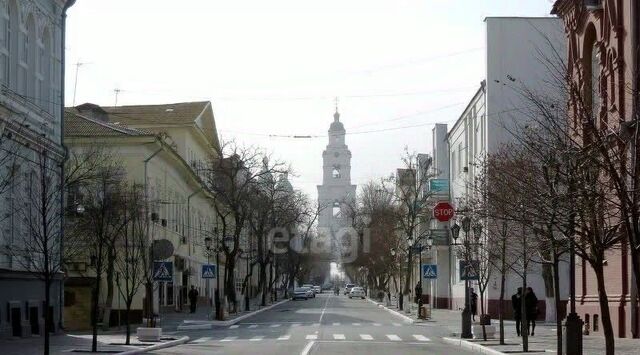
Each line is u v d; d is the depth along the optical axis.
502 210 24.05
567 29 33.59
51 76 36.03
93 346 26.34
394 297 96.94
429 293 77.31
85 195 41.28
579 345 21.00
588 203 16.14
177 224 64.69
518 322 34.91
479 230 33.78
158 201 49.94
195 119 69.50
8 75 31.58
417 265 85.69
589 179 16.64
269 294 90.94
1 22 30.91
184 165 62.91
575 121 18.92
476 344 30.23
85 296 47.91
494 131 50.81
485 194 29.44
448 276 72.31
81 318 47.81
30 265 31.48
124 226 37.06
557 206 16.97
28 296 32.94
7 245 31.05
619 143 16.06
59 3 36.84
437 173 68.81
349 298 119.88
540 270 48.44
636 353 23.97
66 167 38.75
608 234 16.55
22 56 32.91
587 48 31.94
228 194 60.41
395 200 87.56
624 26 27.94
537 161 25.17
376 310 72.06
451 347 31.80
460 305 64.88
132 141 51.78
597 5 30.00
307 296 108.75
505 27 51.53
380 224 82.31
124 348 28.25
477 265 33.06
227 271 57.44
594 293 32.59
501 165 33.06
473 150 58.56
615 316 29.73
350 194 188.38
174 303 63.19
